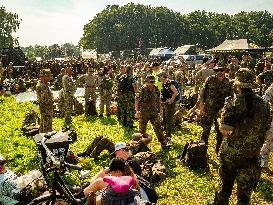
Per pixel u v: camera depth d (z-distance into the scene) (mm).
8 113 17094
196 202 6926
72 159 8680
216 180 8008
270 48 48344
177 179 8102
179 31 150000
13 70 37469
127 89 13383
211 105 9070
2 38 108500
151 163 8617
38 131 12164
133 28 140625
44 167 5832
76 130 13312
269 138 8203
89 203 4781
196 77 16016
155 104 10172
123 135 12453
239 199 5441
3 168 5824
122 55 109188
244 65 22141
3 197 5676
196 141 9008
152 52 74812
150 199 5336
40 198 5273
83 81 16328
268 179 7941
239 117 5047
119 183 4473
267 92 8164
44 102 10656
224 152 5391
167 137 11000
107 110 15844
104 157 9711
